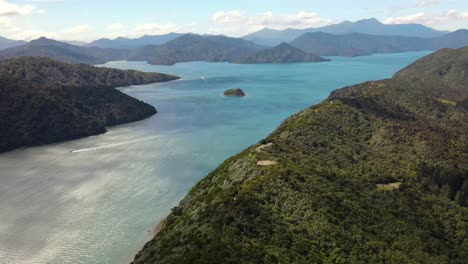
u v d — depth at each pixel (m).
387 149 142.25
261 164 109.06
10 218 120.62
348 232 81.56
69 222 118.25
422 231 89.31
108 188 144.12
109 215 122.69
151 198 135.12
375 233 84.81
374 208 95.19
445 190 114.50
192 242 78.31
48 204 130.50
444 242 88.19
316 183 97.81
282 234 78.44
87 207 128.12
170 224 102.50
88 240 108.56
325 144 137.62
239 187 96.25
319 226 81.44
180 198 134.88
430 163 129.62
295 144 133.50
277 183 94.81
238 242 74.44
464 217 100.56
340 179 107.75
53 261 99.31
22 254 102.19
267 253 72.44
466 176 118.81
